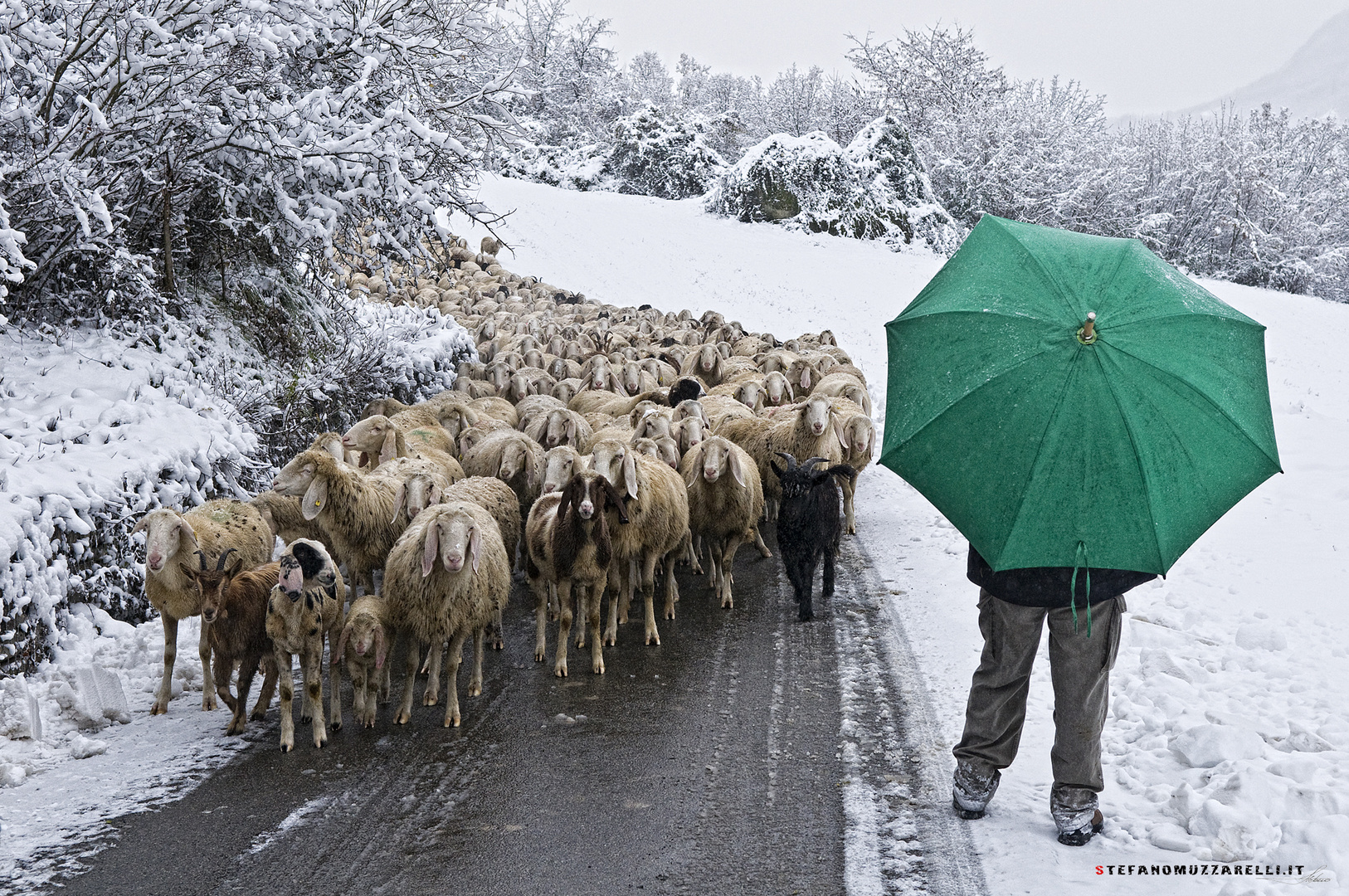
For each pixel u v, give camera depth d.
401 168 12.66
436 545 6.67
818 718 6.85
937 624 8.64
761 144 46.75
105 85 10.88
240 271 14.52
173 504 9.41
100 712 6.91
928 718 6.79
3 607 7.26
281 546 10.27
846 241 43.91
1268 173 52.56
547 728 6.81
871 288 37.19
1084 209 51.94
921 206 46.97
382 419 10.27
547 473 9.17
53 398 10.04
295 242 13.21
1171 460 4.48
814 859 5.07
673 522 8.90
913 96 60.31
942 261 42.47
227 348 13.05
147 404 10.40
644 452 10.30
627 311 27.36
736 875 4.93
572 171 56.09
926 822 5.39
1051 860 4.91
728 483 9.41
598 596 7.87
